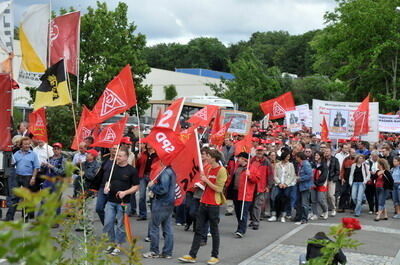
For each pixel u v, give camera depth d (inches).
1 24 637.3
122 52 1202.6
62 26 820.6
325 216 584.4
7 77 442.6
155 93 2129.7
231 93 1688.0
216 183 359.9
